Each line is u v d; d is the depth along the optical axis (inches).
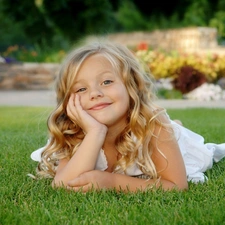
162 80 543.8
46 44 986.7
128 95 125.6
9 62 716.0
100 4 973.2
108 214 98.4
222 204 104.9
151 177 125.8
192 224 92.0
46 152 132.4
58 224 93.4
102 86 122.0
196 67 566.3
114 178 120.0
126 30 1111.0
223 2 1085.1
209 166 152.6
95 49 126.8
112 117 121.3
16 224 93.8
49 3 943.0
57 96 131.9
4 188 120.7
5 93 637.3
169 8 1103.6
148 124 124.6
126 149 126.0
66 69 125.6
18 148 184.1
